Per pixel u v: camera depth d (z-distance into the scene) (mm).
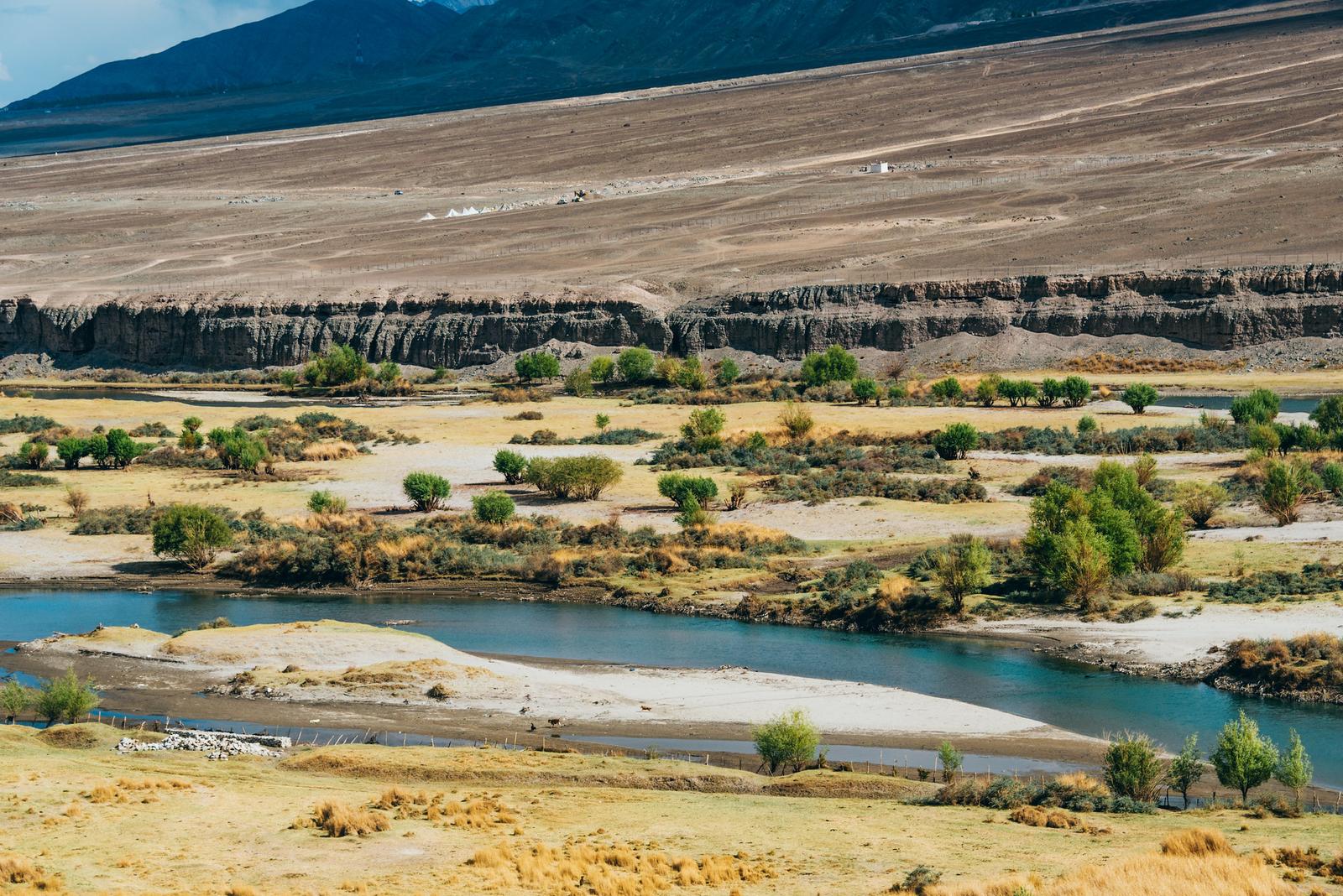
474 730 55125
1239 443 121688
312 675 62625
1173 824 39719
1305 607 68062
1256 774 43438
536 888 33500
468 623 77062
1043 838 37781
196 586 88812
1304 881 32125
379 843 37469
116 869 35125
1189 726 54219
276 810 40750
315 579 89438
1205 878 31688
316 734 54594
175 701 60062
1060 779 45406
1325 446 114875
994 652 67188
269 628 70625
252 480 122562
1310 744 51312
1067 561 74438
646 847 37188
